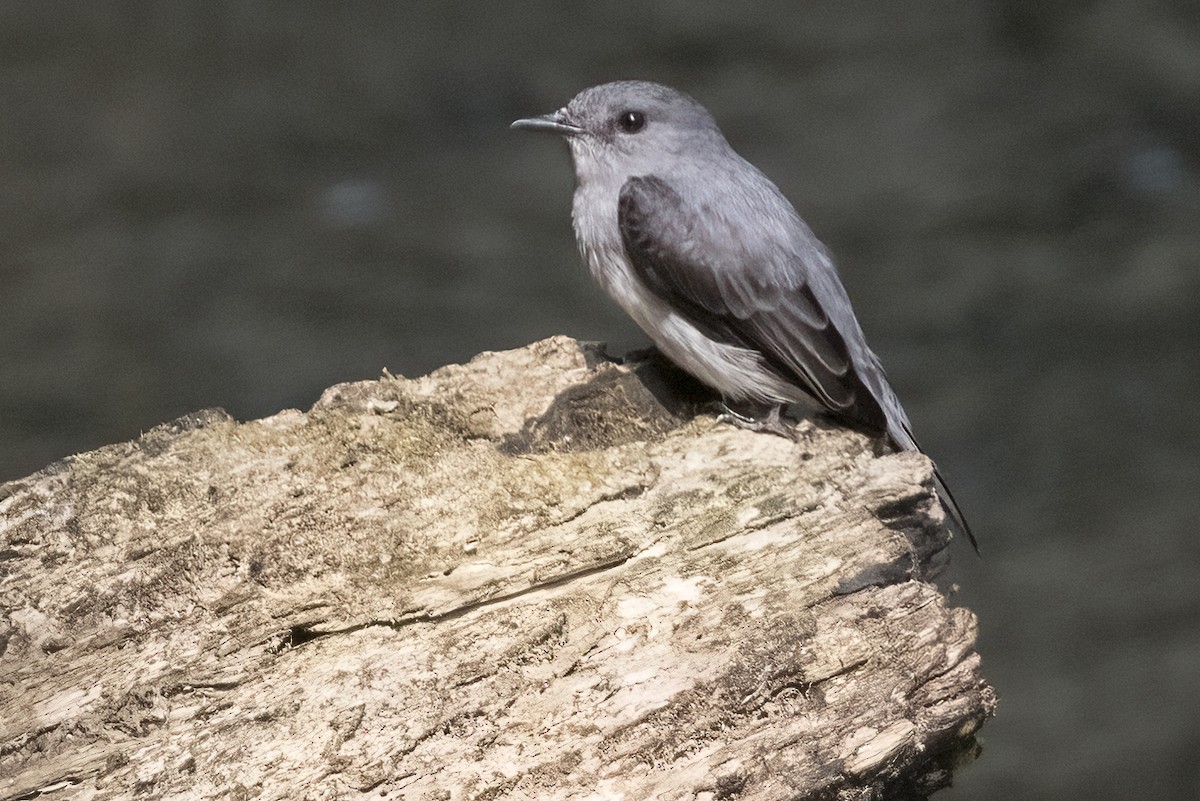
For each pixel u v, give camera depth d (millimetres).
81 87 21828
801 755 5844
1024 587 13156
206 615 5973
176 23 23859
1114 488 14344
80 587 5992
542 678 5883
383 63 22922
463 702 5750
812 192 19672
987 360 16406
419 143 20953
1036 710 11789
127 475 6504
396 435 6918
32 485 6402
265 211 19125
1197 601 12781
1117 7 24219
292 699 5695
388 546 6320
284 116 21359
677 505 6730
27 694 5625
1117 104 21656
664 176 8164
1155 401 15555
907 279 17891
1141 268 17844
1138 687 11953
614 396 7629
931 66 23016
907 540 6656
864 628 6242
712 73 22922
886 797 6465
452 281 17828
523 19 24484
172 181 19625
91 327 16484
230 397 15344
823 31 24109
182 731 5574
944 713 6207
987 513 14094
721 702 5895
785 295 7973
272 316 16938
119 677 5711
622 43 23672
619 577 6336
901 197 19562
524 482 6730
